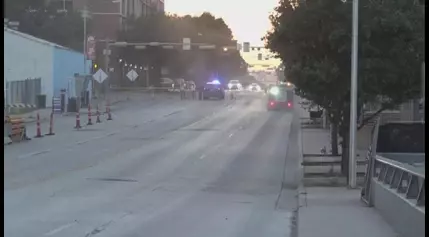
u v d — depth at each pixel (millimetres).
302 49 20641
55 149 29047
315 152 29031
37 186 18234
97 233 11867
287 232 12344
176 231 12312
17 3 95875
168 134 37938
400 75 19516
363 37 19375
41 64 64000
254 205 16109
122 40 108000
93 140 33719
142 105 73438
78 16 98125
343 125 21141
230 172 22938
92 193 17328
